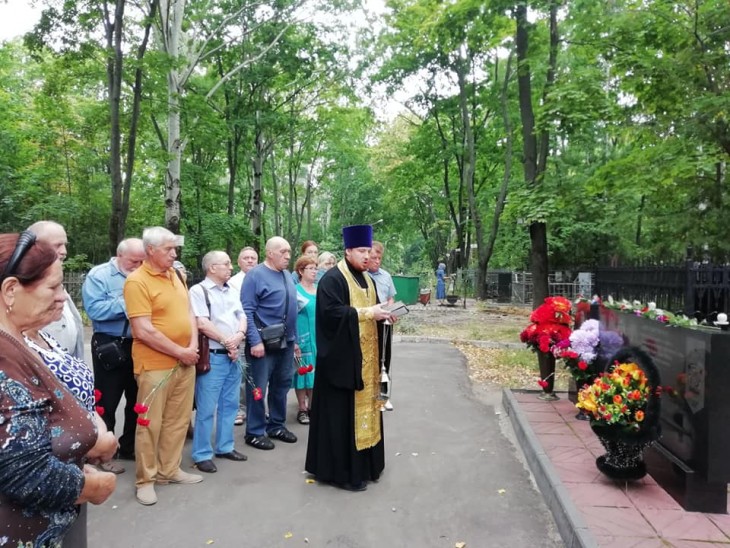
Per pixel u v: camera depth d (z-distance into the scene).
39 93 16.12
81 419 1.79
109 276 4.84
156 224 23.97
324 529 3.86
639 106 11.52
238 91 22.70
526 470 5.02
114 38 13.05
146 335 4.20
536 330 6.95
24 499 1.58
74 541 2.23
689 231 11.41
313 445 4.67
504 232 30.98
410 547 3.63
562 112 11.93
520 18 13.77
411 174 30.88
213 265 5.02
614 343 5.58
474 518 4.05
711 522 3.71
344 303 4.55
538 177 13.69
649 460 4.55
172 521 3.96
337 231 46.62
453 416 6.75
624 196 12.98
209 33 19.08
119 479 4.68
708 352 3.82
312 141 29.39
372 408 4.62
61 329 3.69
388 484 4.66
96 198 21.30
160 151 15.09
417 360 10.45
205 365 4.79
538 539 3.75
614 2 11.81
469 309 21.31
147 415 4.24
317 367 4.61
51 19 12.03
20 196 19.61
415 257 61.97
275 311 5.48
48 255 1.80
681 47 10.76
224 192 24.45
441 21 14.32
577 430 5.70
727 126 9.69
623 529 3.60
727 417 3.81
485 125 28.75
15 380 1.61
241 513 4.10
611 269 10.05
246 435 5.62
